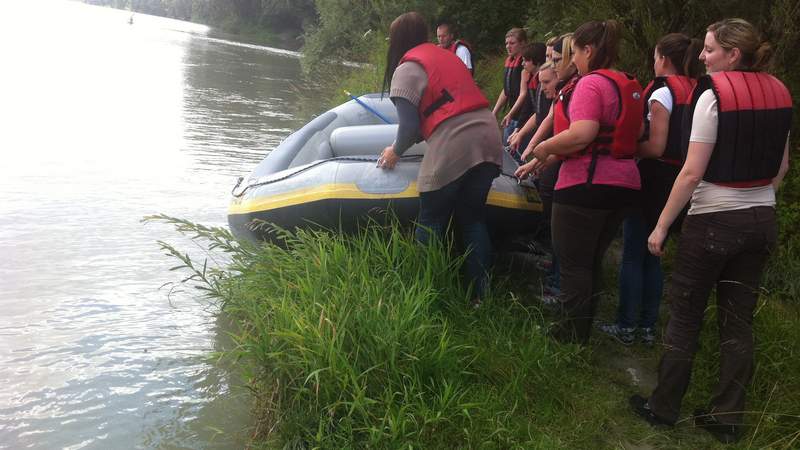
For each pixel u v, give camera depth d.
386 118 5.91
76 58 19.39
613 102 3.27
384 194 4.13
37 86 13.18
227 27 57.00
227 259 5.06
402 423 2.74
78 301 4.24
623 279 3.76
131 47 26.30
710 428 3.01
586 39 3.37
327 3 16.88
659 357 3.70
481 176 3.78
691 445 2.95
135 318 4.09
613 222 3.48
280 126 11.27
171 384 3.40
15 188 6.42
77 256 4.92
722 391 2.98
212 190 6.83
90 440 2.92
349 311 3.14
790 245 4.43
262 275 3.79
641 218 3.67
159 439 2.96
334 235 4.01
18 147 8.07
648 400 3.14
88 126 9.76
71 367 3.50
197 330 4.00
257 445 2.89
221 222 5.82
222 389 3.39
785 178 4.66
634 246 3.71
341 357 2.92
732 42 2.81
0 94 11.70
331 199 4.17
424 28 3.88
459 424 2.88
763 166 2.78
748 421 3.05
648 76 5.89
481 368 3.23
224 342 3.87
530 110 5.73
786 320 3.63
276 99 14.92
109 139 8.98
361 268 3.59
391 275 3.67
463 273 3.96
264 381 3.14
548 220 4.45
